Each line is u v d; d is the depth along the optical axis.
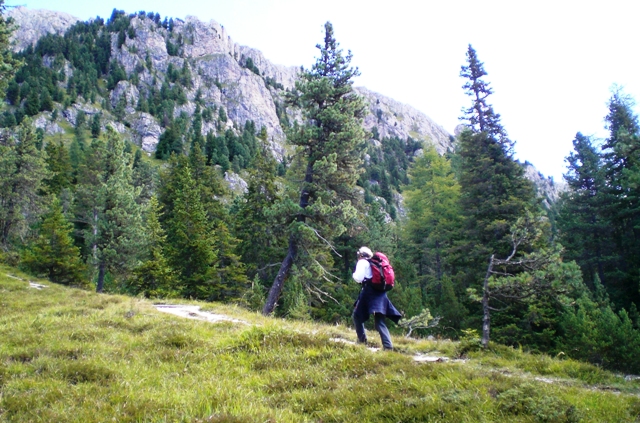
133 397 5.18
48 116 139.75
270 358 7.40
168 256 35.59
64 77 174.62
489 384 5.82
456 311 27.08
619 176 32.38
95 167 53.38
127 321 10.26
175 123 140.12
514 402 5.14
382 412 5.04
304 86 22.77
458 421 4.77
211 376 6.41
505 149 29.28
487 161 28.72
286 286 31.88
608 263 32.56
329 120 22.27
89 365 6.26
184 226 35.22
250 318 12.95
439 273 42.19
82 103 156.62
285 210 21.47
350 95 23.52
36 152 38.22
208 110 191.88
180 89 197.50
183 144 132.75
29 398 5.00
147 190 61.00
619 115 33.56
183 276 34.31
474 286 26.02
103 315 11.09
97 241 31.98
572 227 35.53
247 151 136.38
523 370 8.42
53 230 36.88
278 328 8.78
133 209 33.19
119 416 4.63
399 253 49.94
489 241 27.05
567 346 20.31
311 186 22.25
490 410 4.99
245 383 6.23
